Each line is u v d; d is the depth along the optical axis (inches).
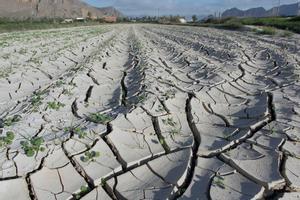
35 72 408.8
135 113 210.1
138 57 494.3
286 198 129.4
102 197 138.0
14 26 1282.0
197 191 136.8
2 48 614.2
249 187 136.6
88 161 157.9
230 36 884.0
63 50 605.9
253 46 605.6
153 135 188.9
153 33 1240.2
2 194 137.7
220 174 146.4
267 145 170.9
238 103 252.4
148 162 159.5
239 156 160.1
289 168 148.7
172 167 154.7
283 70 364.2
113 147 170.9
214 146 174.4
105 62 468.8
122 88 307.9
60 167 154.3
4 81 353.4
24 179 145.8
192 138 185.5
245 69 383.2
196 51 595.8
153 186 141.3
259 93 276.1
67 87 297.7
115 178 147.6
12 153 161.0
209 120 215.6
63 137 176.6
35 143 166.7
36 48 638.5
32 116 218.4
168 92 262.1
